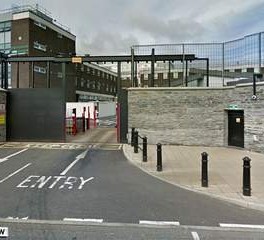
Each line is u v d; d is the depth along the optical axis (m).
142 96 18.38
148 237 5.82
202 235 5.96
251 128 15.70
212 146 17.77
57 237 5.72
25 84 50.91
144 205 7.68
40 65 53.62
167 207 7.56
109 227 6.26
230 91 17.14
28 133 19.33
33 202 7.78
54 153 15.33
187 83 19.94
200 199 8.23
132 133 17.33
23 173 11.02
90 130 26.55
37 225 6.29
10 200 7.93
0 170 11.48
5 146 17.41
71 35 66.06
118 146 17.61
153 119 18.30
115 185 9.58
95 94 79.56
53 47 59.62
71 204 7.66
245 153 15.24
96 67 80.12
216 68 18.56
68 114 36.09
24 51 52.62
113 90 92.88
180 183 9.74
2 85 22.39
